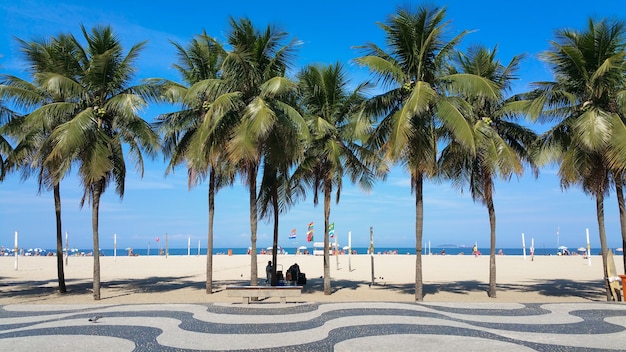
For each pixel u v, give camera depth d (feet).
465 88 51.78
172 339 33.01
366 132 58.75
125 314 43.11
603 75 50.31
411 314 42.55
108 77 57.36
